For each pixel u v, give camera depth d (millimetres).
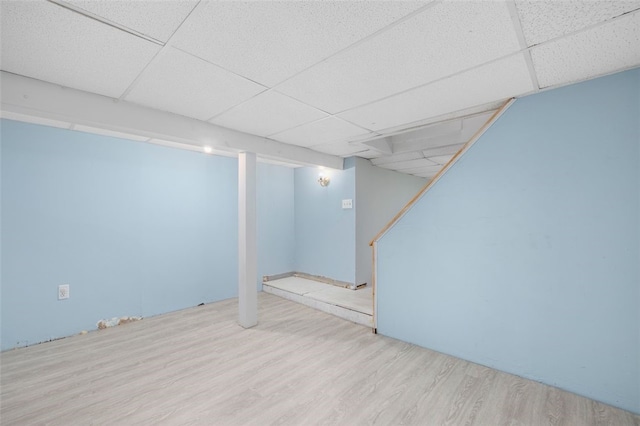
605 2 1146
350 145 3570
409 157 4168
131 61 1615
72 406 1829
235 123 2730
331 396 1941
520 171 2143
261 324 3270
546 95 2020
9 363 2371
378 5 1167
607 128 1809
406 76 1798
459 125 3305
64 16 1221
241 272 3211
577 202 1920
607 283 1824
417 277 2727
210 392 1985
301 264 5039
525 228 2125
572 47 1484
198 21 1269
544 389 1996
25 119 2562
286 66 1676
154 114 2340
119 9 1186
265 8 1184
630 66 1690
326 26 1308
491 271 2289
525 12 1216
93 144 3094
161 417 1731
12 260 2631
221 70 1722
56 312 2861
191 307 3873
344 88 1972
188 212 3869
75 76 1786
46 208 2809
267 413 1772
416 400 1895
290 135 3154
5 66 1654
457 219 2469
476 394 1952
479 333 2354
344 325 3242
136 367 2314
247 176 3146
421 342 2705
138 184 3428
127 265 3330
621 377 1778
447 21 1273
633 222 1740
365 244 4414
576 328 1931
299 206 5066
